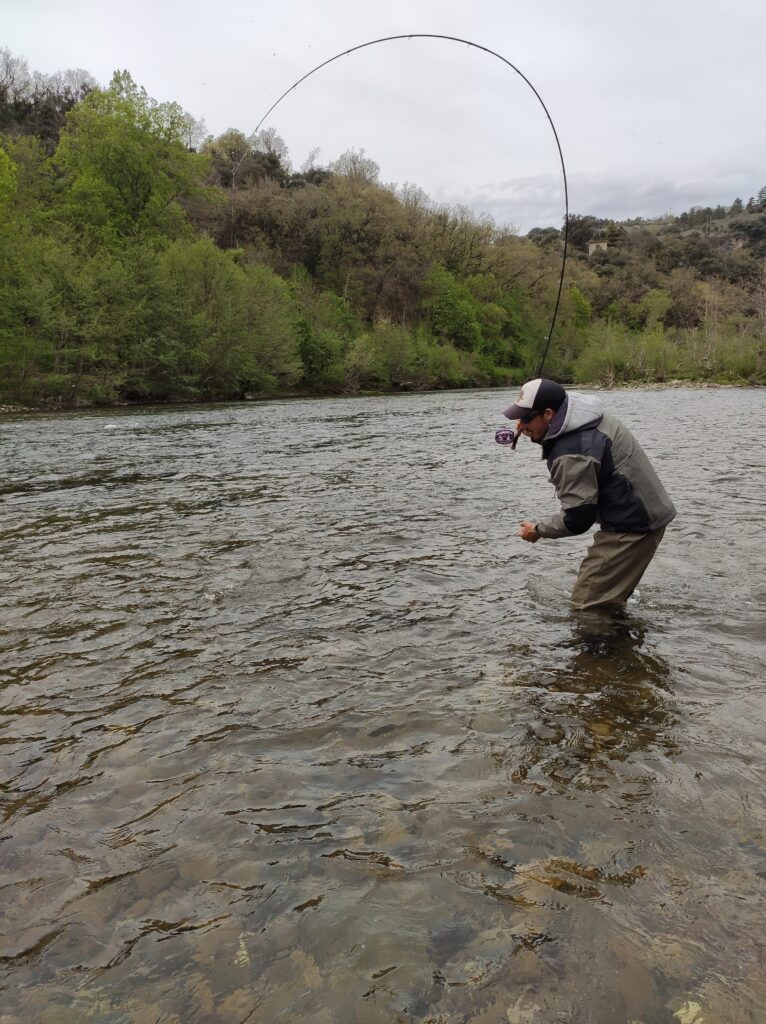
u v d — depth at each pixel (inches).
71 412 1077.1
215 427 732.0
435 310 3225.9
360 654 131.0
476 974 58.5
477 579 178.7
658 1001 55.5
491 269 3838.6
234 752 96.7
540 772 90.1
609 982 57.4
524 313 3725.4
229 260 1681.8
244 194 3240.7
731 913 64.9
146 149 1800.0
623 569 149.1
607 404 1077.1
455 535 226.7
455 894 68.1
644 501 144.2
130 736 101.7
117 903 68.0
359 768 92.1
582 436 141.9
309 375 1945.1
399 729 102.3
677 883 69.1
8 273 1226.0
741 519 246.1
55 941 63.2
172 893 69.2
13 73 3302.2
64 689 117.6
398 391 2327.8
